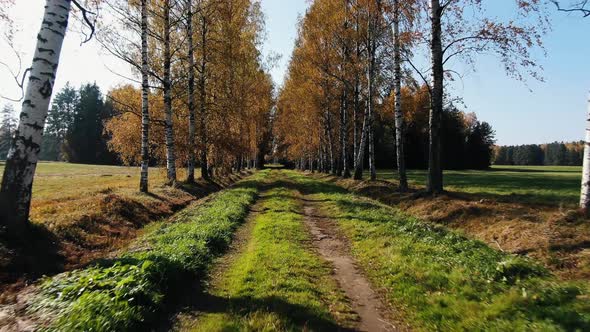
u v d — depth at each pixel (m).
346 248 9.99
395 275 7.24
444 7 14.66
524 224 10.01
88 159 88.44
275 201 18.66
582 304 5.00
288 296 6.29
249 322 5.32
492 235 10.41
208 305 6.10
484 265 6.89
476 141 86.75
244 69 33.12
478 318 5.14
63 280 5.98
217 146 27.05
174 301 6.25
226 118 28.22
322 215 15.38
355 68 27.42
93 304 4.95
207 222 11.80
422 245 8.70
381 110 34.72
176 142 23.66
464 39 13.95
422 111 53.56
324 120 45.16
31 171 7.71
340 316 5.75
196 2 22.89
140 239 10.11
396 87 19.16
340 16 26.12
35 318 4.93
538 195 19.52
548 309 4.95
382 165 82.62
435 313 5.55
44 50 7.62
